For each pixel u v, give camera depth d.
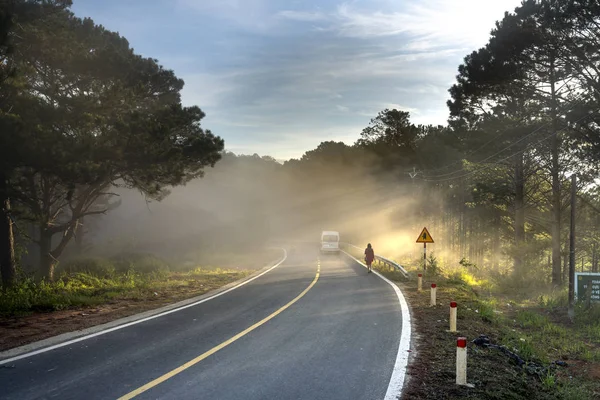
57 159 15.02
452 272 30.30
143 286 18.95
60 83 20.02
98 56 20.03
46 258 21.12
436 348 8.97
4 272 18.08
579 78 24.20
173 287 19.30
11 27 13.43
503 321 15.00
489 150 30.75
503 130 28.62
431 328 10.90
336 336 9.86
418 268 27.62
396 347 8.93
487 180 34.78
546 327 14.81
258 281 21.84
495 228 40.28
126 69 21.84
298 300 15.31
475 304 15.91
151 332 10.15
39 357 8.00
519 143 28.55
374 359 8.05
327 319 11.85
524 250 30.03
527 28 24.41
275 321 11.52
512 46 25.52
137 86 19.58
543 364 10.11
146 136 18.27
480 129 31.16
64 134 17.05
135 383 6.66
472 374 7.51
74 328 10.52
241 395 6.22
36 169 15.78
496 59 26.86
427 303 14.95
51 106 16.80
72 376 6.96
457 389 6.67
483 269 37.81
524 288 25.53
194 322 11.35
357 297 16.11
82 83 20.55
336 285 20.00
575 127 23.75
